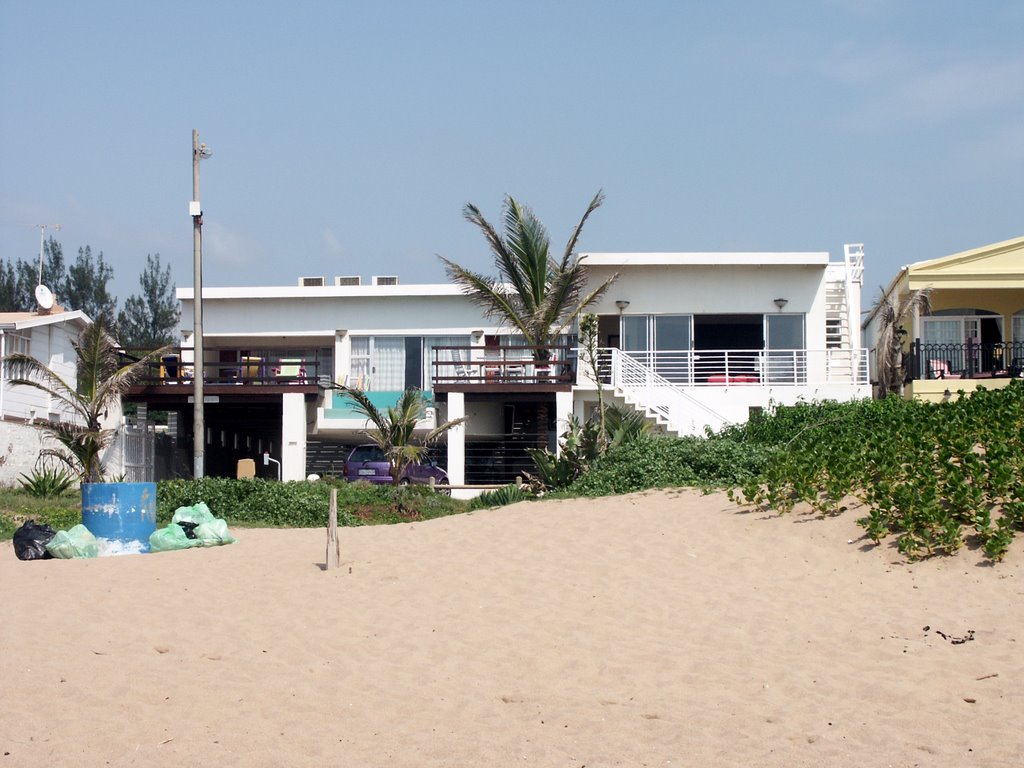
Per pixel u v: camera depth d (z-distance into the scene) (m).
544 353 30.23
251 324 33.41
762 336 32.25
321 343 33.94
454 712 8.92
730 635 10.83
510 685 9.60
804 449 16.64
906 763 7.68
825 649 10.30
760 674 9.71
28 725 8.38
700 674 9.77
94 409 26.42
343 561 14.09
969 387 29.22
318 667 10.02
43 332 31.52
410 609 11.96
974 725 8.29
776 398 29.75
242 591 12.62
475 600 12.28
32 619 11.29
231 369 33.94
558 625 11.31
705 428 24.98
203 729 8.42
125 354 30.31
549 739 8.30
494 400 30.27
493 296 30.58
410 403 25.12
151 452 31.36
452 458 29.56
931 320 31.91
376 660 10.27
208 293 33.06
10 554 15.66
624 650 10.48
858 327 33.34
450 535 15.58
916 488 13.27
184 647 10.52
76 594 12.35
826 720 8.56
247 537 16.47
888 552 12.80
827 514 14.27
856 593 11.86
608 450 20.84
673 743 8.17
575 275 30.05
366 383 32.94
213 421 34.31
